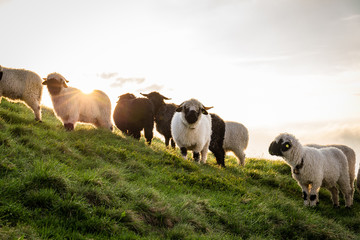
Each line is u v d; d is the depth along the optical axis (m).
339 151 8.78
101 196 4.65
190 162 8.55
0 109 9.03
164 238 4.42
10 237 3.25
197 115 9.01
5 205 3.81
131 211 4.57
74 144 7.20
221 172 9.11
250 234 5.37
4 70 8.66
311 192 8.10
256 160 12.81
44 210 4.09
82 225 4.00
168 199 5.55
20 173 4.67
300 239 5.66
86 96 9.80
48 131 7.80
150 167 7.46
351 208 8.76
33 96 9.09
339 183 8.74
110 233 4.04
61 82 8.98
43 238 3.51
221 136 10.63
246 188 8.03
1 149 5.27
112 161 7.02
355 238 6.30
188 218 5.07
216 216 5.53
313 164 7.93
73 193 4.49
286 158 8.13
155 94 11.56
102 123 10.25
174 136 9.74
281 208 6.76
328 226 6.43
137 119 10.32
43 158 5.62
